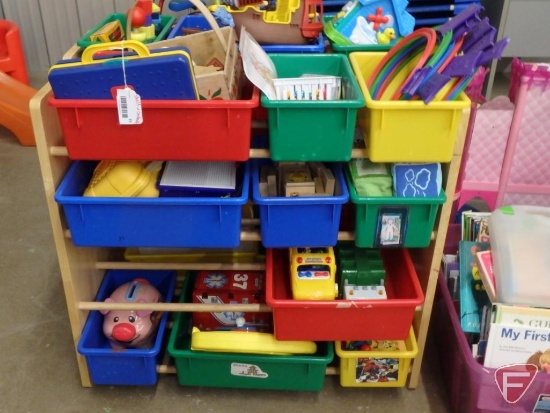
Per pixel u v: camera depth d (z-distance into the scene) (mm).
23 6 2916
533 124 1615
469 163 1701
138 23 1296
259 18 1316
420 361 1360
